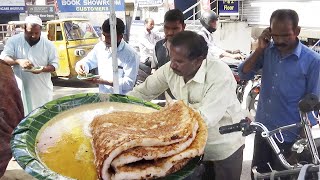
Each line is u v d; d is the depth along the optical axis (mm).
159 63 3719
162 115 1866
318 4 7594
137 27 10000
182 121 1723
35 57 4223
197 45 1804
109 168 1468
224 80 1918
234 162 2139
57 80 9945
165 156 1520
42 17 13195
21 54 4188
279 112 2686
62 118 1938
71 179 1386
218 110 1876
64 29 9055
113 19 2881
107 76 3490
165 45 3633
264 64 2781
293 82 2574
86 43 9453
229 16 9445
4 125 2070
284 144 2639
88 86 9312
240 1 9320
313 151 1566
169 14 3271
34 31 4129
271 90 2727
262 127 1711
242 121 1728
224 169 2113
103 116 1852
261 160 2834
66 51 9055
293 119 2633
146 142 1516
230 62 5500
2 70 2166
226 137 2074
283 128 1690
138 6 13180
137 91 2324
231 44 9477
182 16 3303
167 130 1666
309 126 1576
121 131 1635
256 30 9227
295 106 2611
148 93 2312
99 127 1732
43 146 1688
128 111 1985
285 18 2453
